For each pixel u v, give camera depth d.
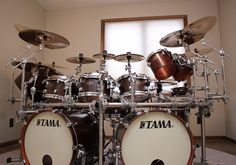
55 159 1.63
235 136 3.13
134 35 3.95
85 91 2.00
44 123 1.69
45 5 3.99
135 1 3.92
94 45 4.01
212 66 3.58
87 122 1.84
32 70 2.26
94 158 1.92
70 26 4.11
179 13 3.86
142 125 1.57
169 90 2.76
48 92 2.02
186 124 1.58
